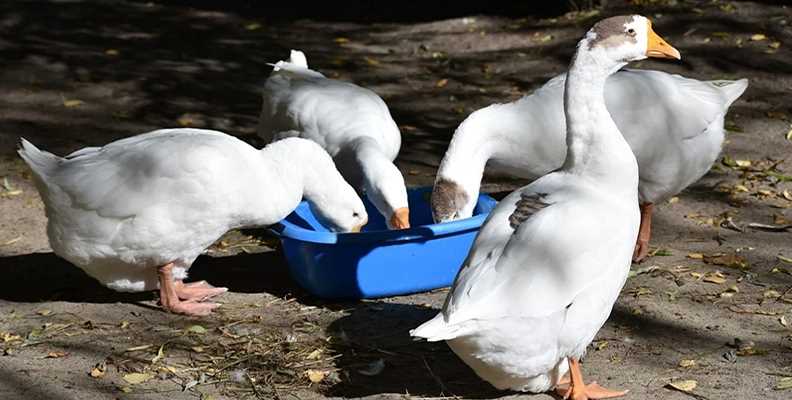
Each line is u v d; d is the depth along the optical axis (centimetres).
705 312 611
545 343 480
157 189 606
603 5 1247
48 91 1125
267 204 628
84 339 604
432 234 628
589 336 496
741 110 960
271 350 586
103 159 624
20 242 763
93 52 1255
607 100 662
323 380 549
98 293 676
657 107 670
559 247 478
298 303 652
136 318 634
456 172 671
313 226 699
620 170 500
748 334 581
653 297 634
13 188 860
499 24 1266
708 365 548
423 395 529
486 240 489
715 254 692
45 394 537
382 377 551
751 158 863
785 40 1091
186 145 615
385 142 745
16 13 1421
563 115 672
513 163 692
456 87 1087
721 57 1062
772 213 760
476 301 460
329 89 774
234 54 1239
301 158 644
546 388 520
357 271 635
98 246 619
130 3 1488
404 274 645
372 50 1229
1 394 537
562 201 493
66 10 1448
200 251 639
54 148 956
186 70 1185
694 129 684
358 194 730
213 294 660
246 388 544
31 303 659
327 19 1370
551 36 1195
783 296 626
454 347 480
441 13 1340
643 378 536
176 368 566
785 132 909
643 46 498
